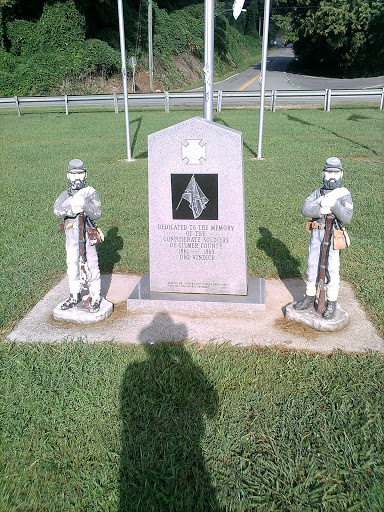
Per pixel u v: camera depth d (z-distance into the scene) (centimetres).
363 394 394
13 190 1052
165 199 527
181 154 508
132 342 484
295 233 767
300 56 5156
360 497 309
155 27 4347
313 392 400
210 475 326
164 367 436
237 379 418
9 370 438
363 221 811
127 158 1333
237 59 6009
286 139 1559
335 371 425
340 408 377
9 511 306
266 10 1135
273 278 625
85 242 500
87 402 393
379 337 481
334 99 2575
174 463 336
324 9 4166
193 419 374
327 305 501
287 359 446
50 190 1053
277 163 1241
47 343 482
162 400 395
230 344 476
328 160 458
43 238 768
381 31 4316
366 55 4631
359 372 421
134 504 308
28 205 948
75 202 480
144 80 3941
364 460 334
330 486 317
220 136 494
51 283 618
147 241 752
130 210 899
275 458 338
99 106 2625
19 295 582
